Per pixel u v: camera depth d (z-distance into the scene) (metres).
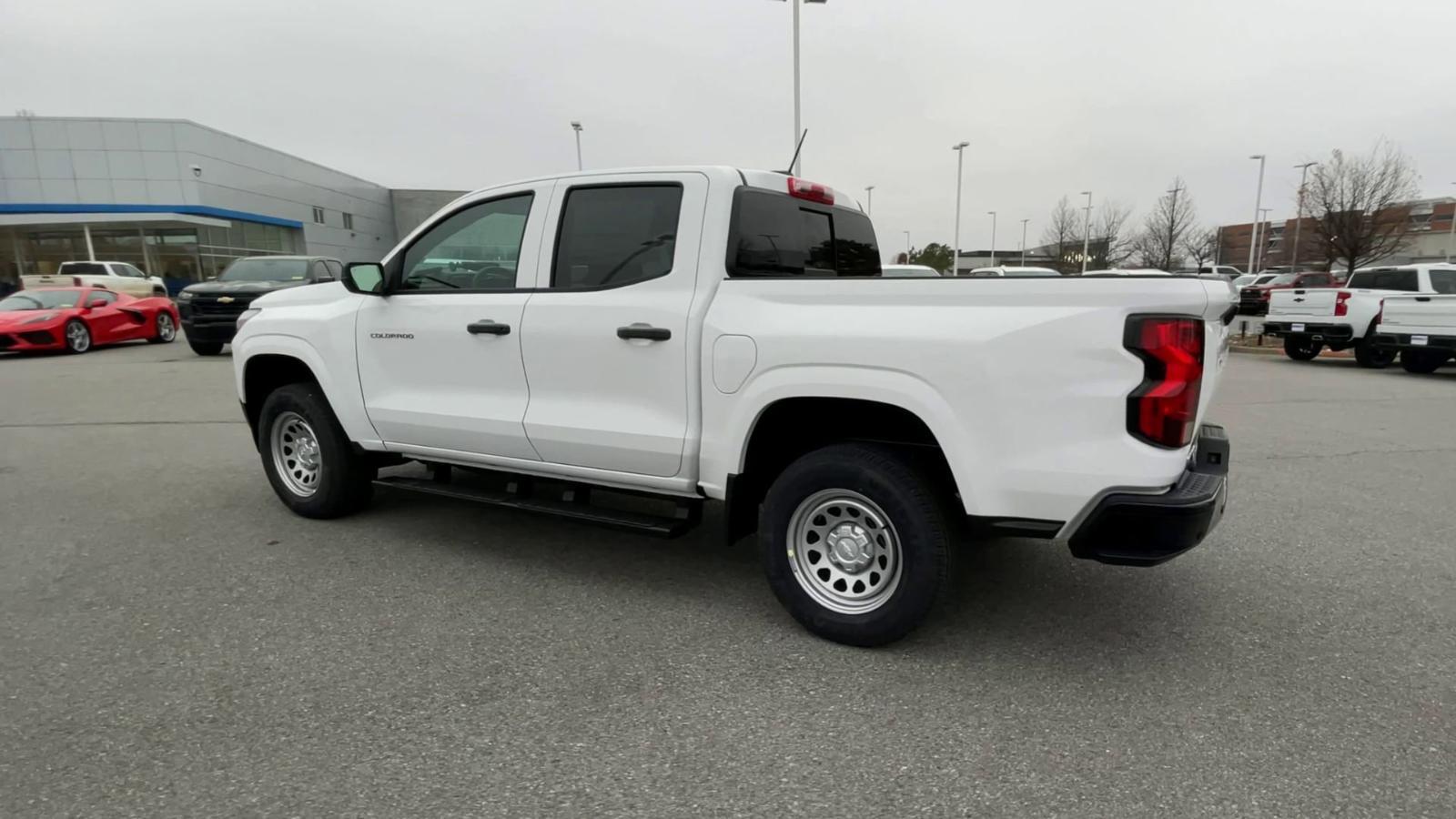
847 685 3.09
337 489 4.95
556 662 3.27
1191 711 2.90
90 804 2.38
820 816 2.34
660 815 2.35
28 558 4.43
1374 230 32.97
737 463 3.45
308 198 39.28
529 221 4.02
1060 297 2.86
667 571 4.27
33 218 30.41
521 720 2.84
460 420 4.20
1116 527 2.88
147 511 5.29
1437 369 14.38
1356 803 2.38
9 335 14.80
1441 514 5.24
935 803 2.40
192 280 32.12
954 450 3.01
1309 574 4.20
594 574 4.23
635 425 3.67
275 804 2.39
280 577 4.16
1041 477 2.91
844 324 3.16
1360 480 6.14
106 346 17.70
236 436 7.80
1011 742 2.71
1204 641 3.45
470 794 2.44
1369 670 3.19
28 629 3.54
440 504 5.46
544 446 3.95
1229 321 3.77
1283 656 3.31
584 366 3.79
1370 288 15.86
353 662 3.25
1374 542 4.68
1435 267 14.96
